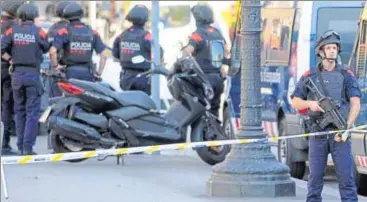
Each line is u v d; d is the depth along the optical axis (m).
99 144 35.25
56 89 39.44
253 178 28.39
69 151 35.69
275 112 37.31
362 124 29.53
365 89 29.75
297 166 35.62
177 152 42.25
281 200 27.91
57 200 28.23
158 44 41.88
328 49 24.06
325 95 23.88
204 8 38.28
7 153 38.94
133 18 40.91
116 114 35.44
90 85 35.41
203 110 36.19
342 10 35.34
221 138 36.53
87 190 30.23
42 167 35.88
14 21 37.62
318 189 24.30
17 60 37.53
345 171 23.77
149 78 41.34
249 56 28.55
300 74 35.19
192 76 35.94
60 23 39.66
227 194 28.53
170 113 36.34
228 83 40.59
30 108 38.00
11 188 30.50
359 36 30.50
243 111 28.73
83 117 35.31
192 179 32.88
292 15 36.66
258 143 28.69
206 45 38.22
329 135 23.77
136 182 32.06
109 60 54.88
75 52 39.06
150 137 35.69
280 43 37.31
